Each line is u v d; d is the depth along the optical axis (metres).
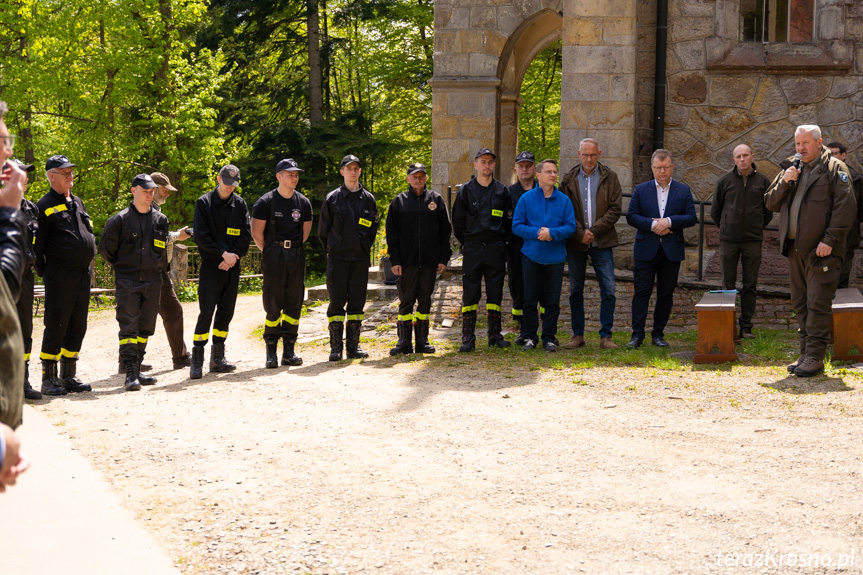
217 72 24.09
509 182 16.14
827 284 6.47
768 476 4.17
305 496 3.98
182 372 8.03
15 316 1.81
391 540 3.45
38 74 22.19
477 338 9.03
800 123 10.77
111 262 7.25
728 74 10.88
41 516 3.50
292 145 23.88
